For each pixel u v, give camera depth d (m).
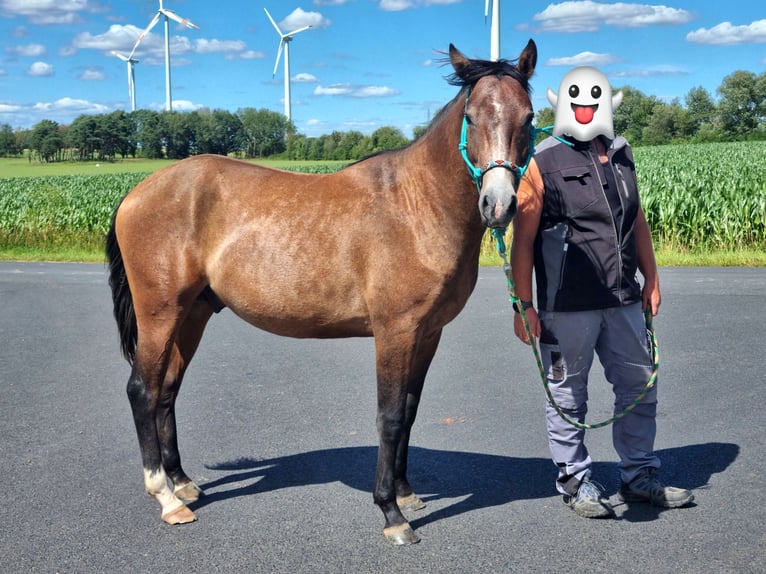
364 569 3.17
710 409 5.02
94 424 5.14
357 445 4.68
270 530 3.57
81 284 12.38
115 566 3.23
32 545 3.42
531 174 3.50
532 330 3.61
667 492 3.62
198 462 4.47
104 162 88.50
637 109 84.50
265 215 3.74
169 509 3.67
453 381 5.94
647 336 3.70
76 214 19.67
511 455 4.41
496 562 3.19
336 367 6.58
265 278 3.70
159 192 3.94
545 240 3.55
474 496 3.88
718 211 14.04
